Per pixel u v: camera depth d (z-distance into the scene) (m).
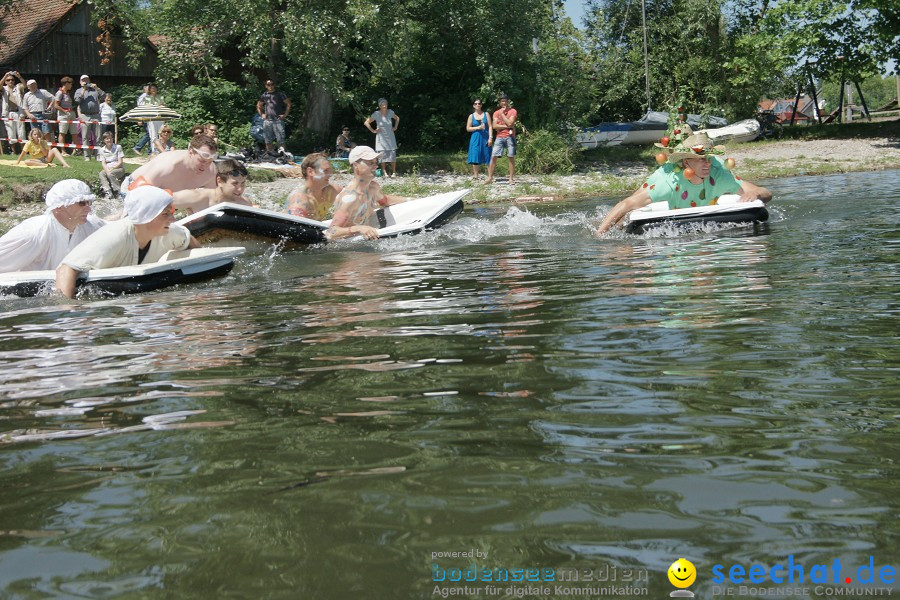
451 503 2.24
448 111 26.69
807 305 4.59
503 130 18.06
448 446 2.66
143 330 4.73
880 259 6.06
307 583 1.87
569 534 2.05
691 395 3.10
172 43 22.94
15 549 2.10
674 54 33.69
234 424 2.96
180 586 1.88
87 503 2.35
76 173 15.82
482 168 21.73
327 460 2.58
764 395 3.07
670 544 2.00
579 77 25.84
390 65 21.92
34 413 3.22
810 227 8.19
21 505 2.36
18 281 6.06
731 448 2.57
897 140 25.91
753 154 24.53
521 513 2.17
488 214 12.45
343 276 6.53
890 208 9.56
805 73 29.17
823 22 27.39
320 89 24.95
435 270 6.65
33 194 14.55
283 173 19.16
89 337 4.61
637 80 34.62
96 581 1.92
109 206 14.19
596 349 3.81
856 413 2.84
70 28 28.09
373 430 2.83
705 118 30.02
